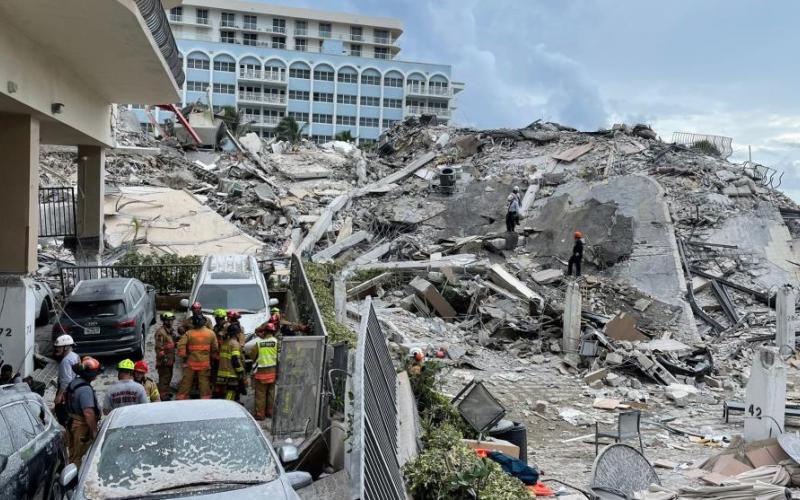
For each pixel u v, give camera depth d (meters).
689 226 31.47
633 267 28.73
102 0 11.33
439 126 53.31
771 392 13.11
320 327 13.28
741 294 27.89
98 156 22.94
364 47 106.75
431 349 21.52
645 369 20.69
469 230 34.84
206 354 11.95
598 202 32.84
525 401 18.44
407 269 27.75
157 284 22.64
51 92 15.05
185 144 47.72
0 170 14.23
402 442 10.19
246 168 42.75
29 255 14.26
